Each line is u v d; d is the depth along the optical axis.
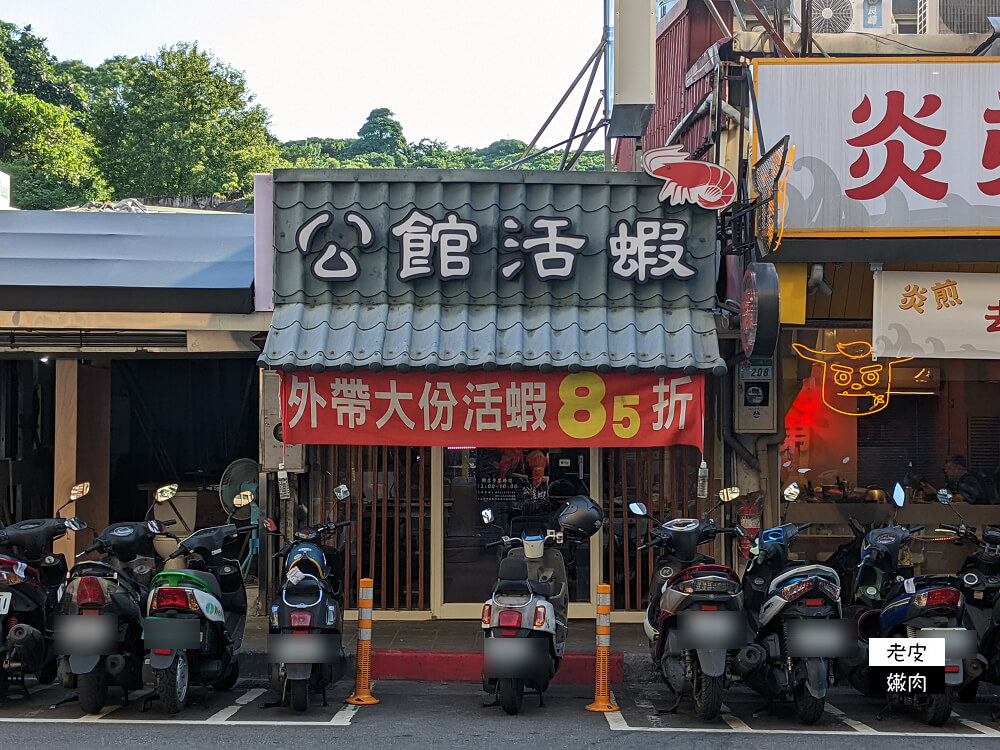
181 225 11.17
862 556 7.65
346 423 8.94
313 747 6.00
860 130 9.15
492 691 7.27
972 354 9.28
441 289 9.19
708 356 8.84
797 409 10.32
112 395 12.77
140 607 7.12
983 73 9.13
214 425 12.87
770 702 7.10
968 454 10.42
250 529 7.73
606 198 9.36
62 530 7.37
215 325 9.51
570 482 10.16
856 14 13.21
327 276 9.16
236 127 43.16
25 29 43.59
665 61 14.37
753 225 8.97
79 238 10.53
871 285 9.69
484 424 8.97
